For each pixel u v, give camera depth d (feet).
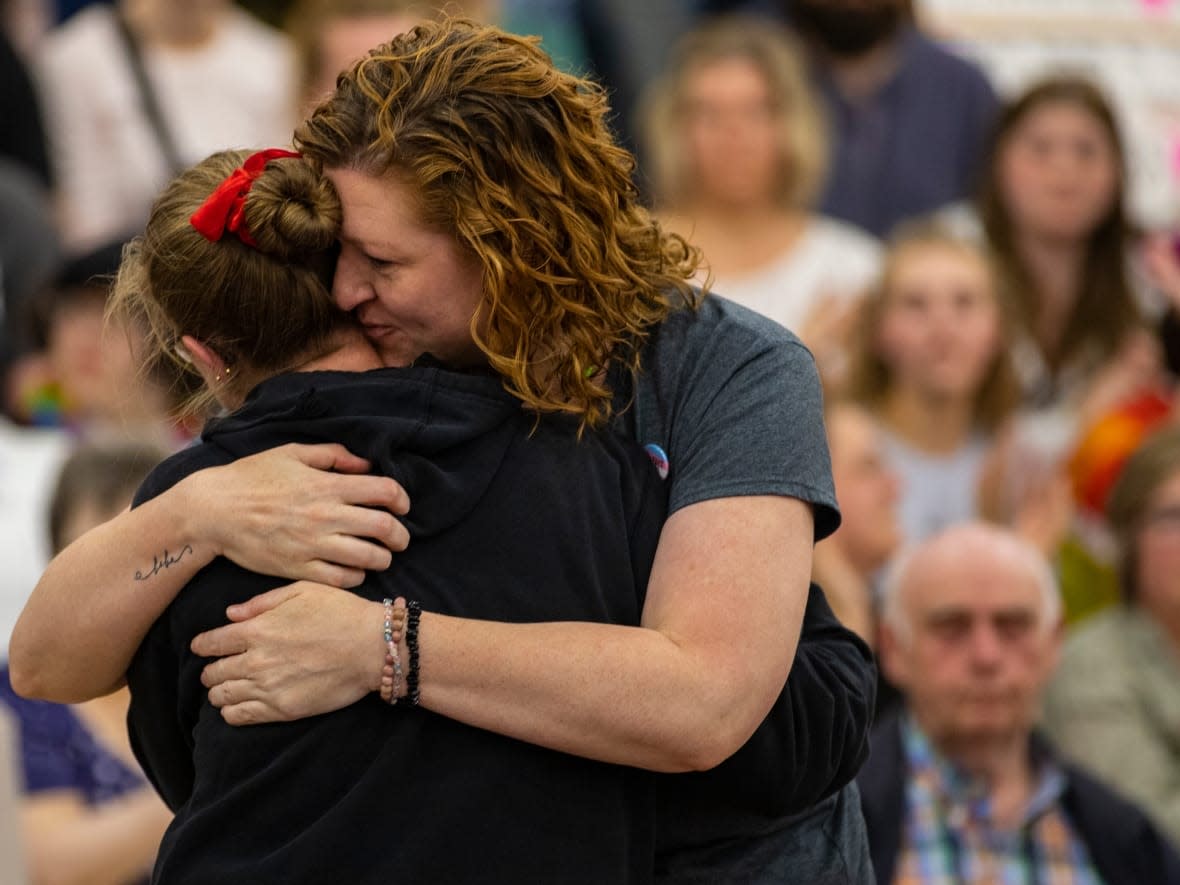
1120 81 46.47
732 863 15.15
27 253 40.14
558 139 14.38
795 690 14.92
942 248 36.24
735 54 39.88
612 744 13.89
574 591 14.35
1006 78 46.29
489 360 14.70
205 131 42.80
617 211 14.82
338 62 37.17
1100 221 40.29
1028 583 26.30
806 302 39.09
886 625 26.99
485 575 14.32
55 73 43.21
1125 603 31.50
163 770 15.37
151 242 14.89
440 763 14.01
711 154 39.19
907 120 43.73
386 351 15.08
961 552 26.55
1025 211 40.09
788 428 14.99
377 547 14.28
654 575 14.67
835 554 28.99
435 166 14.06
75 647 14.76
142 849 24.35
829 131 43.57
